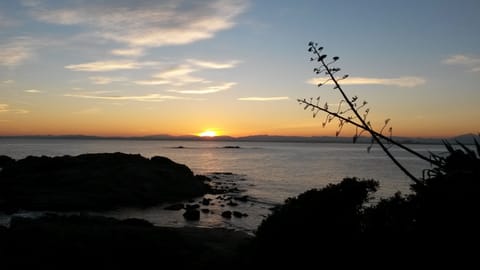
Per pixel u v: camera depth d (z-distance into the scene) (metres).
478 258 5.04
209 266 14.09
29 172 51.44
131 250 15.47
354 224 8.71
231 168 105.19
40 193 43.72
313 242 8.96
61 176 48.38
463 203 5.20
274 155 190.25
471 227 5.14
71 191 44.72
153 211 42.00
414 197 6.48
